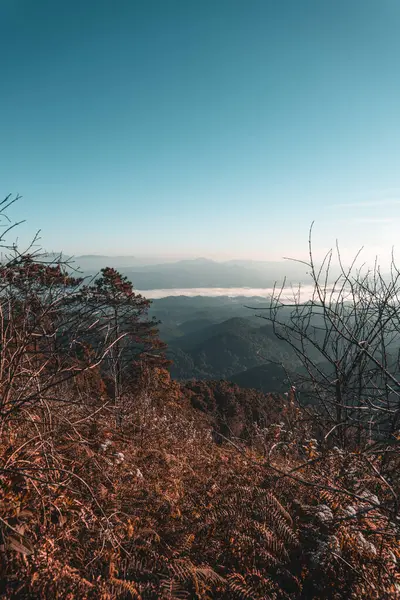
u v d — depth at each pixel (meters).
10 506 2.56
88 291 3.33
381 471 3.69
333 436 5.10
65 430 3.41
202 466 5.73
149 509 3.63
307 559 3.08
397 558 2.95
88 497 3.19
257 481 4.38
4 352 2.90
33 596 2.15
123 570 2.68
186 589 2.71
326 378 4.74
